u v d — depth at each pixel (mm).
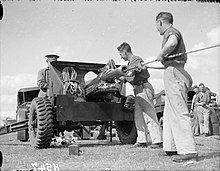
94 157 4078
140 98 5250
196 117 7910
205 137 6625
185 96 3799
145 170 3178
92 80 5984
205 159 3572
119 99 6309
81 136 7676
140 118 5328
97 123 6398
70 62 5824
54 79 5902
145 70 5223
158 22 4004
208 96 7848
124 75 5035
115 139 7609
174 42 3719
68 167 3449
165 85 3834
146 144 5336
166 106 3916
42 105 5598
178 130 3697
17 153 4594
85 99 5984
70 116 5566
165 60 3822
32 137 5660
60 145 5871
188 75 3875
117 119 5961
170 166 3340
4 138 7684
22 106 6785
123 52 5180
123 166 3398
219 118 7875
